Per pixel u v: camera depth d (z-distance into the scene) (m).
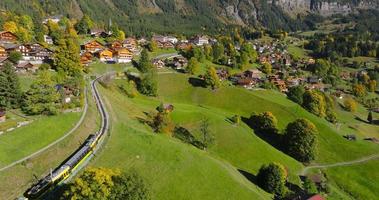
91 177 73.44
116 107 142.38
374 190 148.75
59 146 100.62
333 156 171.12
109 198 72.75
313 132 158.38
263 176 121.62
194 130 154.62
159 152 110.00
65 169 88.25
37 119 107.06
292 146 159.12
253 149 150.38
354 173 158.75
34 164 91.50
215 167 112.69
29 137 98.94
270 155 150.00
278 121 195.12
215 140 149.25
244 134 160.38
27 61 178.12
